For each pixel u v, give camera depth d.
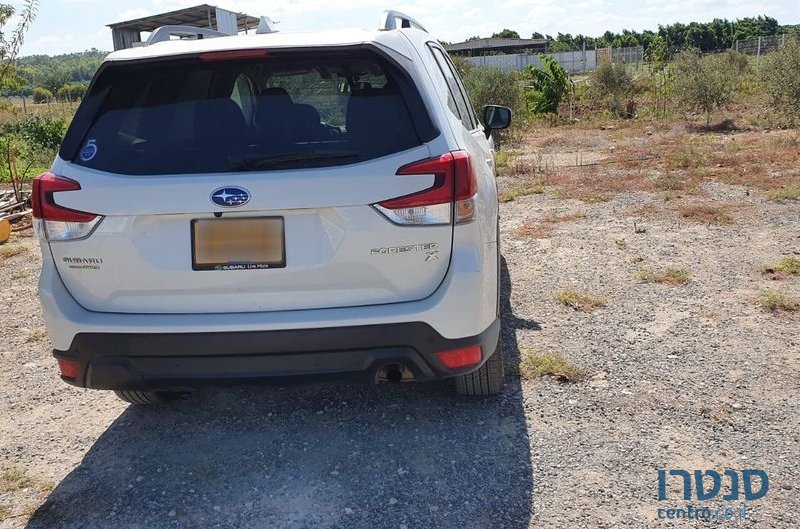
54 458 3.34
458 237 2.84
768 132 15.14
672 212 7.75
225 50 2.84
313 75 2.95
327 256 2.77
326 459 3.20
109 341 2.87
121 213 2.79
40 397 4.03
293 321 2.77
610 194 9.05
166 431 3.55
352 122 2.83
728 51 30.58
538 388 3.78
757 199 8.14
